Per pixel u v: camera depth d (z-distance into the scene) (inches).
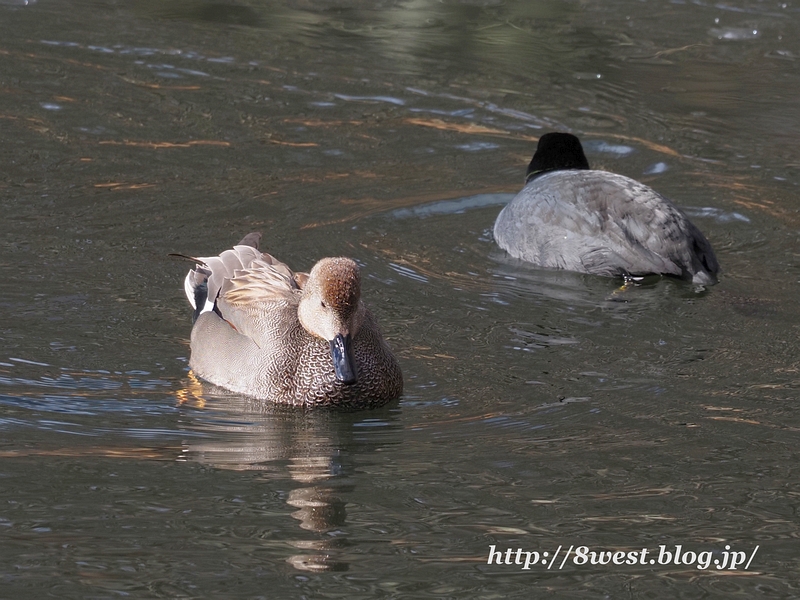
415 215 636.7
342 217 626.2
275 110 782.5
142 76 826.8
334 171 692.1
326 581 301.7
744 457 384.8
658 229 554.6
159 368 453.1
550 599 298.2
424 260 577.9
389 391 433.7
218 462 374.9
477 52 916.0
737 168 715.4
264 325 446.6
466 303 528.4
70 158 679.7
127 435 394.0
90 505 339.6
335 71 861.2
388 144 740.0
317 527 330.3
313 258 571.5
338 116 780.6
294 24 965.2
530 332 499.5
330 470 370.9
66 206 612.7
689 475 370.9
